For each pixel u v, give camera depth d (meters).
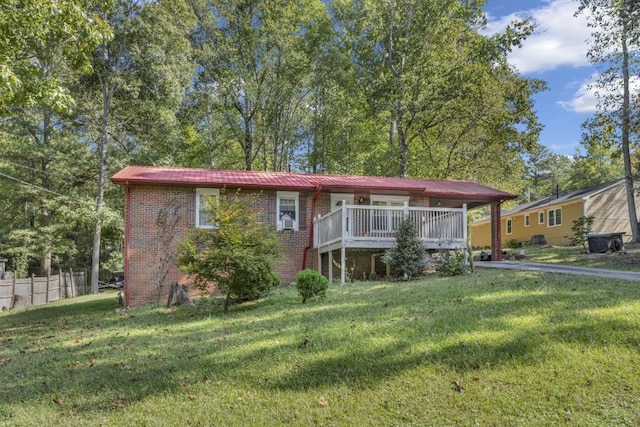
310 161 32.16
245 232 10.30
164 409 4.30
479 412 3.82
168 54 23.91
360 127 30.14
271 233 11.05
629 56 20.42
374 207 13.27
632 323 5.28
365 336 5.89
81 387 5.06
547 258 19.06
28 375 5.77
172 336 7.57
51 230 25.06
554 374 4.32
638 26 18.69
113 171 25.30
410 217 13.44
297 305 9.46
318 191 15.71
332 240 13.88
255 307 10.00
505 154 25.02
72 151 24.70
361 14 25.62
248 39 27.53
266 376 4.91
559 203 28.17
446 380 4.42
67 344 7.88
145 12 22.53
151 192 14.48
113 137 25.58
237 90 27.64
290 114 30.88
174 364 5.61
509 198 18.05
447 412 3.86
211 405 4.32
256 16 27.80
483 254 20.08
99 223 23.36
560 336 5.12
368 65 25.34
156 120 24.94
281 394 4.46
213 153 30.08
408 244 12.69
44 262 27.14
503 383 4.26
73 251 28.06
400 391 4.30
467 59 22.61
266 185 15.21
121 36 22.14
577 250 21.64
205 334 7.37
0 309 17.38
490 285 9.17
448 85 22.25
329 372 4.86
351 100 28.16
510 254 20.48
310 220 15.93
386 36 24.66
